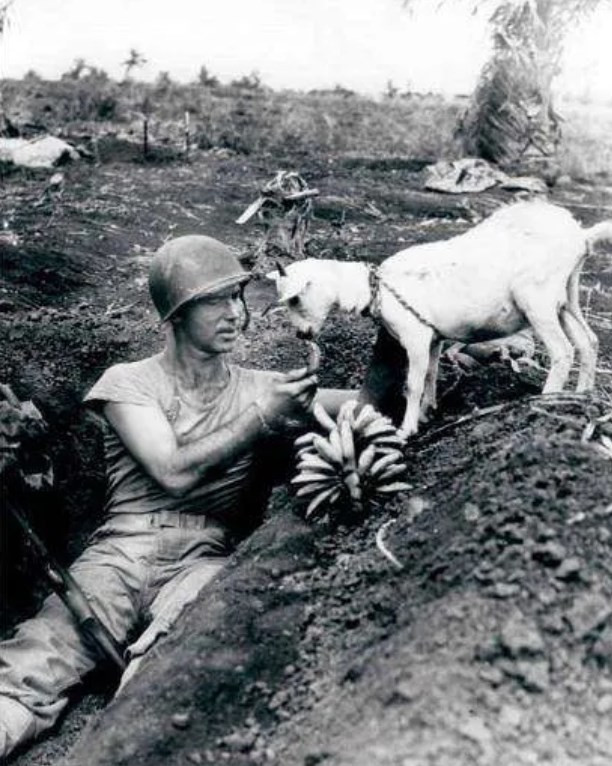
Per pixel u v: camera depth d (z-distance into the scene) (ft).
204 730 9.75
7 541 14.56
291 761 8.95
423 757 8.20
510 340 15.39
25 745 11.95
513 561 9.48
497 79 33.42
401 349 13.24
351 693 9.29
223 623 11.01
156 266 13.41
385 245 24.03
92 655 12.79
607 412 11.73
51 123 43.47
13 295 20.27
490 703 8.50
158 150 37.42
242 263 18.38
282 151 39.68
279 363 17.03
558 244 11.45
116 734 9.95
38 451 15.11
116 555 13.47
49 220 25.82
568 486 10.18
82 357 17.93
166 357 13.94
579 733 8.39
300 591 11.23
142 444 13.26
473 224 26.76
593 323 19.16
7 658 12.32
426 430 13.28
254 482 14.56
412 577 10.32
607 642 8.92
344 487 12.10
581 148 35.17
